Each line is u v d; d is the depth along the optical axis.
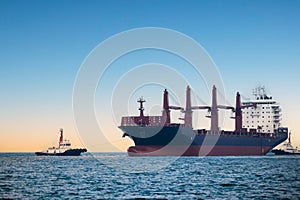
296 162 155.00
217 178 91.25
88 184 80.00
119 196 63.97
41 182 84.06
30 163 165.50
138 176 97.56
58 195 65.12
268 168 122.12
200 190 70.44
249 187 74.38
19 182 84.31
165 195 64.81
